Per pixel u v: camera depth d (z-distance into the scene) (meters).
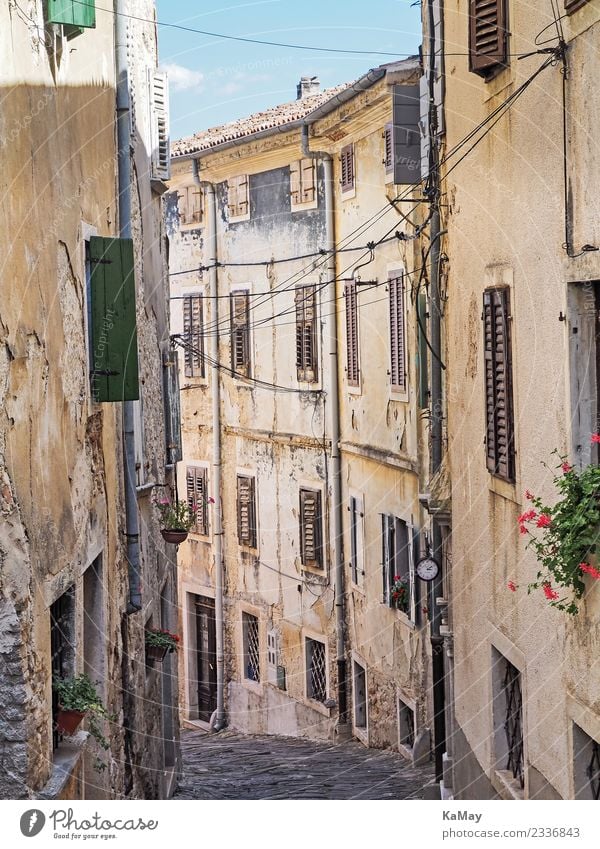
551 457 8.97
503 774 11.02
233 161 23.55
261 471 23.92
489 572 11.41
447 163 13.21
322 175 21.27
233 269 24.39
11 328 7.73
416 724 17.66
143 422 14.21
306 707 22.47
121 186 12.30
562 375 8.64
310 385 21.98
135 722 12.25
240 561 24.78
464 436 12.55
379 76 17.00
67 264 9.58
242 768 18.72
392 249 18.22
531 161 9.43
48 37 8.95
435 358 13.93
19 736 7.70
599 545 7.71
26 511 7.99
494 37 10.21
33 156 8.45
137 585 12.25
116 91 12.28
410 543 17.84
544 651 9.30
